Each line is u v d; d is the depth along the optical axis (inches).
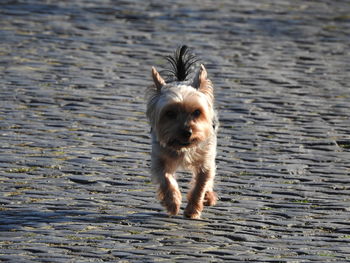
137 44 860.0
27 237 413.1
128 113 647.1
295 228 437.1
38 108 647.1
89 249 397.7
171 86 470.6
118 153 558.6
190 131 454.0
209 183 469.4
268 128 617.6
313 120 639.8
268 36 917.8
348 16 1040.8
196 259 386.6
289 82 744.3
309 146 582.2
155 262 381.1
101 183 503.2
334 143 589.0
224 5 1081.4
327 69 794.2
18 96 674.2
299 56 839.7
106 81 729.6
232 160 550.6
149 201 480.1
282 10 1065.5
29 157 541.6
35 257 384.5
